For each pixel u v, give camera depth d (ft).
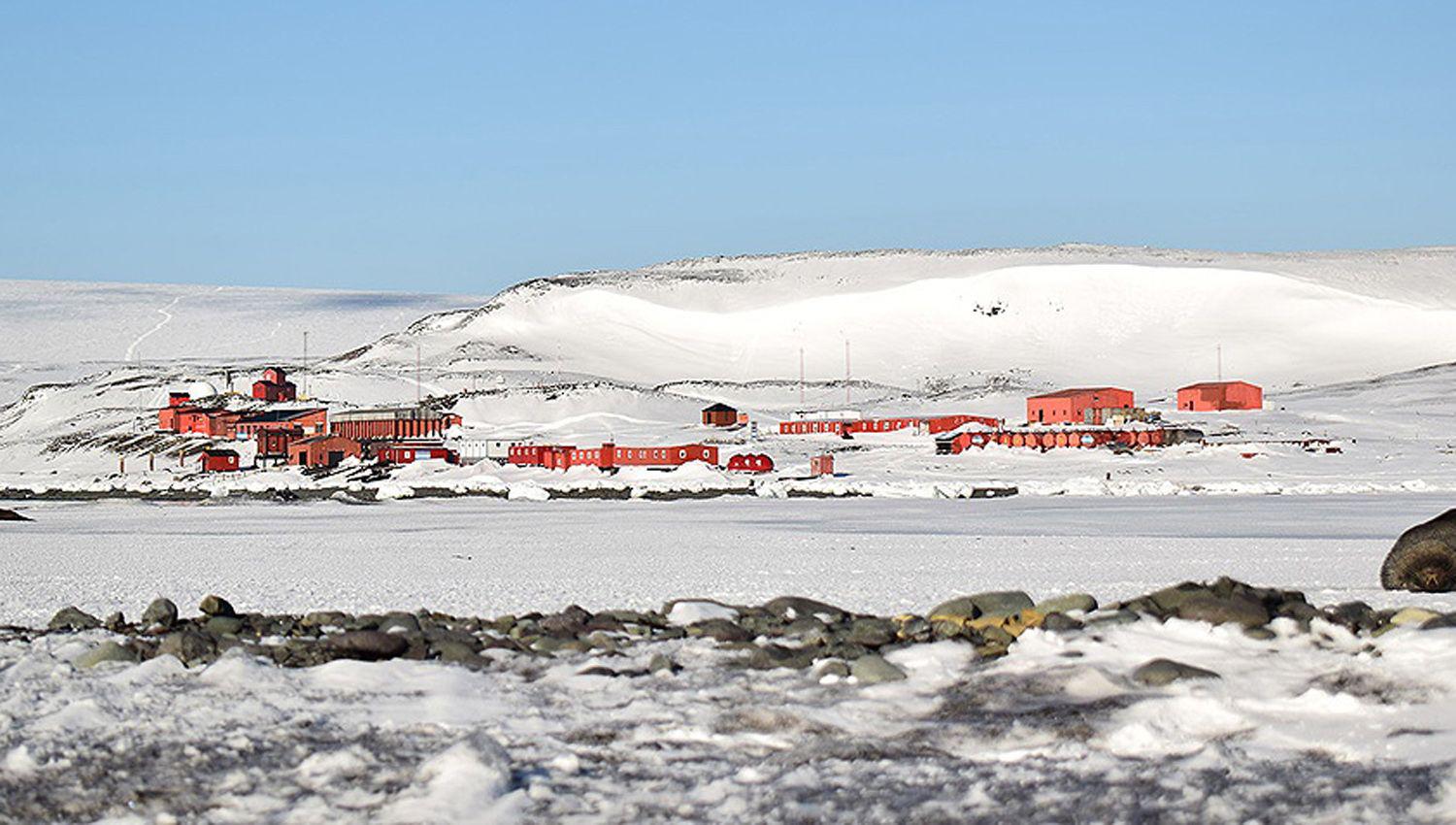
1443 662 50.49
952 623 61.87
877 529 171.73
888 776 42.88
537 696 52.70
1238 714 47.60
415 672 55.06
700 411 514.27
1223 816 38.68
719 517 197.98
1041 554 132.77
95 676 54.39
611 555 138.21
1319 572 109.40
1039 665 53.98
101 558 138.41
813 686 53.62
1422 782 40.55
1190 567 116.67
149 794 41.09
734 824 39.19
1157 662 52.60
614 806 40.57
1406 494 226.38
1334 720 46.70
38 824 38.73
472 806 40.09
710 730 48.19
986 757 44.75
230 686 52.70
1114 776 42.22
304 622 70.95
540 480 294.05
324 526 189.67
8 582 111.86
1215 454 318.65
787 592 97.50
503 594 99.40
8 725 47.52
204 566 128.67
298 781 42.34
